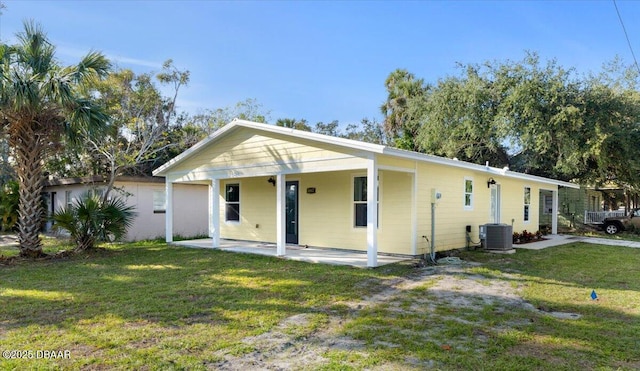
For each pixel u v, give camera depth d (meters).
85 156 16.27
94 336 4.33
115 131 13.95
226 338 4.29
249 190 13.88
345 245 11.12
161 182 15.67
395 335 4.41
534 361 3.74
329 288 6.61
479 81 20.48
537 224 16.78
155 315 5.09
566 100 18.27
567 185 17.34
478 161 22.31
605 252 11.52
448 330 4.58
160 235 15.77
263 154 10.41
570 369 3.58
